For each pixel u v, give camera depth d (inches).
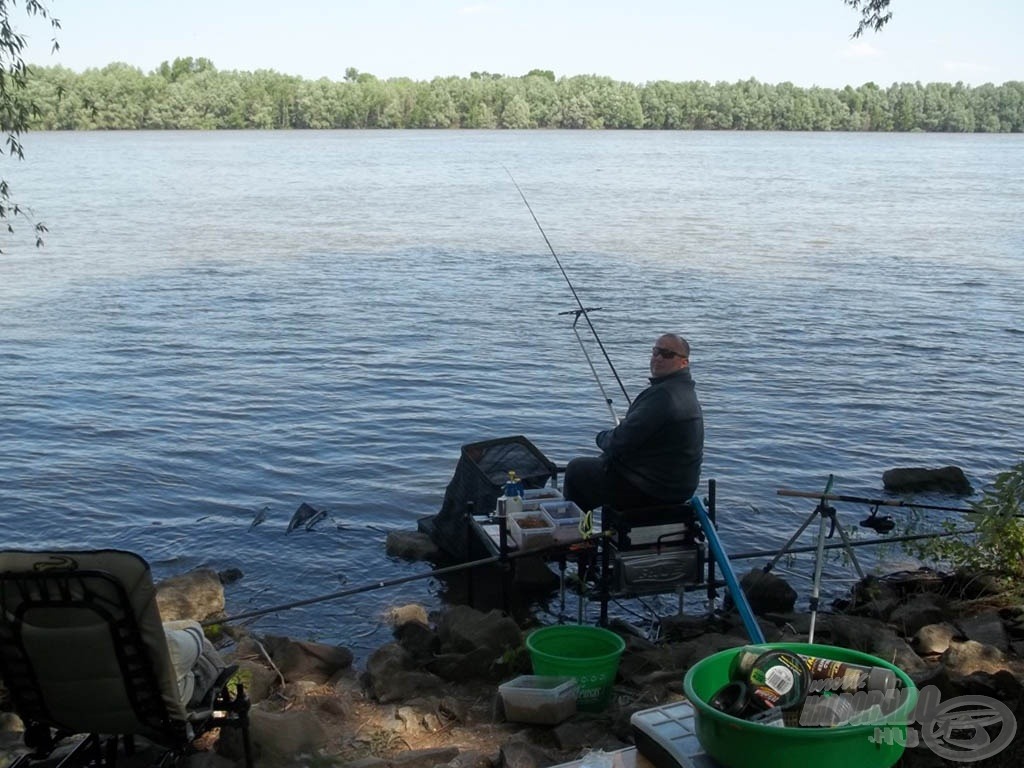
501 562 269.9
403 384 585.0
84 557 146.4
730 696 129.6
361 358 646.5
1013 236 1363.2
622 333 725.3
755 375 613.9
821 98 5442.9
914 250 1211.2
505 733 202.8
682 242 1262.3
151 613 148.9
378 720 212.5
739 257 1135.6
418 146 3971.5
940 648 248.4
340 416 523.5
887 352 680.4
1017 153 4111.7
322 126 5083.7
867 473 452.8
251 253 1130.7
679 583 262.8
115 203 1704.0
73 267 1014.4
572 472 285.1
